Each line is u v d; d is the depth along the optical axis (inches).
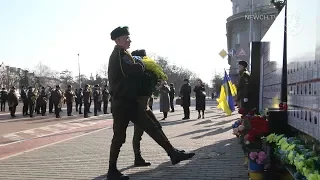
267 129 209.8
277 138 187.9
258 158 195.8
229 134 426.6
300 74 182.9
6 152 349.1
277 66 259.6
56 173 252.1
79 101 993.5
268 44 313.9
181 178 225.0
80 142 403.9
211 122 595.8
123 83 220.8
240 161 267.4
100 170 257.9
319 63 149.8
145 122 226.1
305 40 173.9
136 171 248.5
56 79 3762.3
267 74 316.8
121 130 225.1
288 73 215.9
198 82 698.2
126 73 218.5
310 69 163.8
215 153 302.4
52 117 852.6
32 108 880.9
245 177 221.8
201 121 619.8
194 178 223.8
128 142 390.6
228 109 611.8
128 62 218.7
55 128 580.4
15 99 881.5
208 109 1065.5
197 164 263.0
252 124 213.9
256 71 375.9
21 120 765.9
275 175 195.8
